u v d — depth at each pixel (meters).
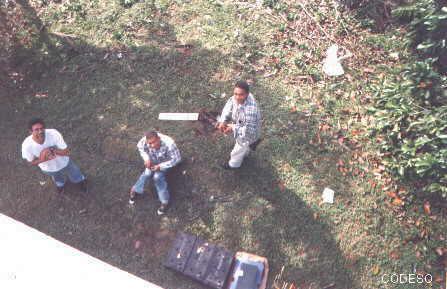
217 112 6.53
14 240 3.50
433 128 5.83
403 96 6.26
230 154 6.02
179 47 7.34
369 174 5.94
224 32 7.50
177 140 6.29
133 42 7.41
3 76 7.03
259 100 6.64
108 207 5.79
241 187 5.84
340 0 7.85
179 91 6.80
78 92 6.89
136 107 6.67
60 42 7.42
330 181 5.89
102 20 7.73
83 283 3.26
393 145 6.07
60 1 8.04
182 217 5.66
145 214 5.70
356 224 5.58
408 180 5.84
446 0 6.82
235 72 6.98
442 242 5.43
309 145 6.19
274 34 7.42
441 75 6.68
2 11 7.54
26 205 5.87
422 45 6.72
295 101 6.62
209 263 5.16
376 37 7.37
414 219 5.61
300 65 6.99
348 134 6.27
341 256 5.35
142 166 6.10
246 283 5.02
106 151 6.28
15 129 6.54
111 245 5.50
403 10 7.26
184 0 8.02
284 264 5.30
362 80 6.85
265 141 6.21
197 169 6.02
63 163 5.23
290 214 5.63
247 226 5.55
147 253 5.43
